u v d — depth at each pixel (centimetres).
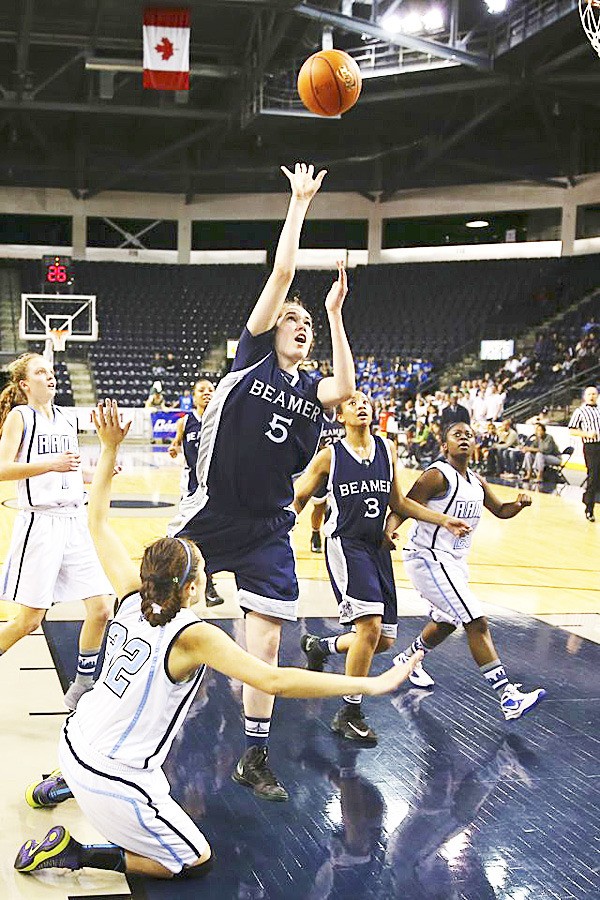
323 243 2584
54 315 2225
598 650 574
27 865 294
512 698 437
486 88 1881
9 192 2550
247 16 1712
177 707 278
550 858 318
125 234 2656
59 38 1709
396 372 2133
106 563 302
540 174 2281
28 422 423
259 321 349
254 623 366
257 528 367
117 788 273
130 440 2275
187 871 294
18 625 423
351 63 423
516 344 2138
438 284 2408
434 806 356
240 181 2578
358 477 431
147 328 2483
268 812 348
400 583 761
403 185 2384
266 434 354
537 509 1245
